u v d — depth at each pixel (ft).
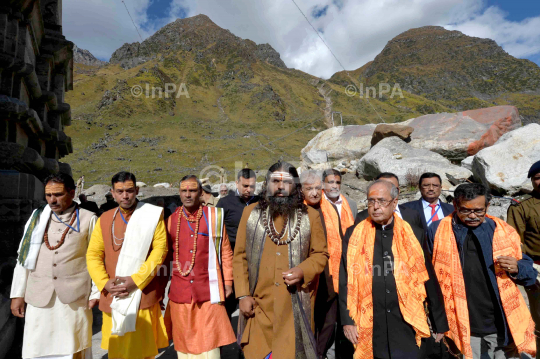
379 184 8.42
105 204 26.55
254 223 8.57
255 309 8.34
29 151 15.33
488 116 36.91
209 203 14.94
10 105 14.48
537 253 9.87
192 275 8.84
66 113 25.22
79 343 8.77
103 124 271.69
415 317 7.86
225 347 12.26
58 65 23.73
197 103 361.10
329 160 45.70
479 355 8.32
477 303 8.32
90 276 9.07
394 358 7.84
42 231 8.79
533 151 24.32
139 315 8.50
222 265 9.47
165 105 329.72
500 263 7.75
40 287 8.51
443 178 28.94
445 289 8.61
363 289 8.29
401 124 40.93
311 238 8.54
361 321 8.14
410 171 30.30
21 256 8.59
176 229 9.19
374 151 34.65
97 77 370.53
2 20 14.78
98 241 8.84
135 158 186.70
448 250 8.66
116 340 8.38
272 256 8.32
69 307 8.66
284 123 308.19
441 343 9.54
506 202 21.72
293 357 7.68
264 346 8.04
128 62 489.26
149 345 8.53
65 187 8.80
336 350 9.82
